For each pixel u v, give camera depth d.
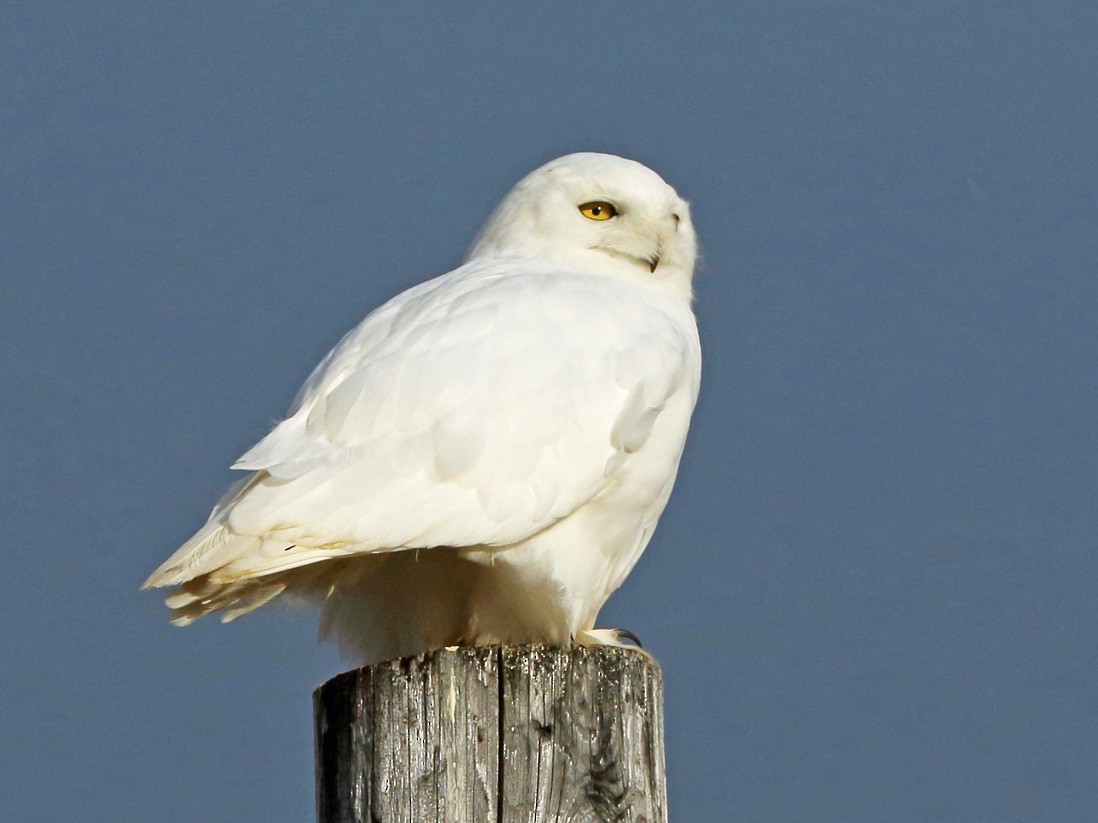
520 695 9.24
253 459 11.01
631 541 11.78
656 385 11.59
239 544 10.45
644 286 13.16
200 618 10.95
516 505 10.98
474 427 11.02
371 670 9.31
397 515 10.76
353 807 9.21
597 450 11.28
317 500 10.68
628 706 9.34
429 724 9.17
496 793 9.12
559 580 11.38
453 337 11.38
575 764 9.20
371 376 11.17
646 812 9.27
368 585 11.84
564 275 12.26
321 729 9.51
